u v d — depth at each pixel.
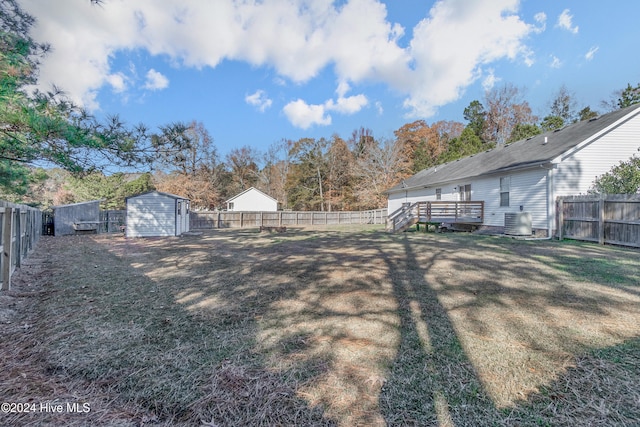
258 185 37.09
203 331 2.86
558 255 6.81
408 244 9.52
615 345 2.48
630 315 3.15
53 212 14.50
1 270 4.07
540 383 1.96
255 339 2.68
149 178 28.53
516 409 1.71
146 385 1.97
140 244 10.25
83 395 1.87
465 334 2.75
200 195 27.80
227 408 1.75
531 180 11.03
